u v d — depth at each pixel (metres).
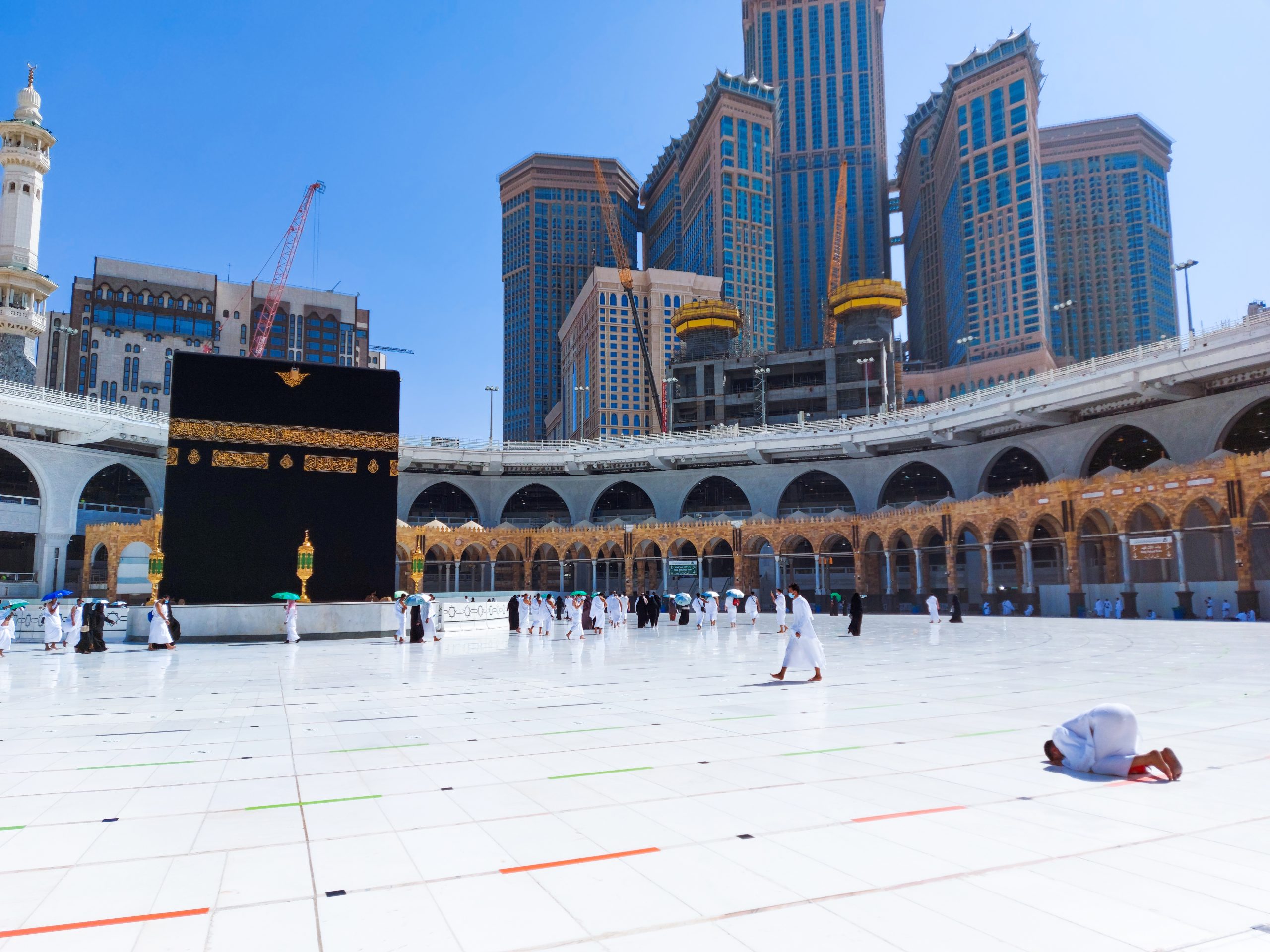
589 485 91.19
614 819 7.10
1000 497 59.19
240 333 192.00
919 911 5.03
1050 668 19.86
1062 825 6.73
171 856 6.30
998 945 4.54
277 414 39.28
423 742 11.00
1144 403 62.34
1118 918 4.88
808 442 80.81
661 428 193.75
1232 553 53.97
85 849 6.48
